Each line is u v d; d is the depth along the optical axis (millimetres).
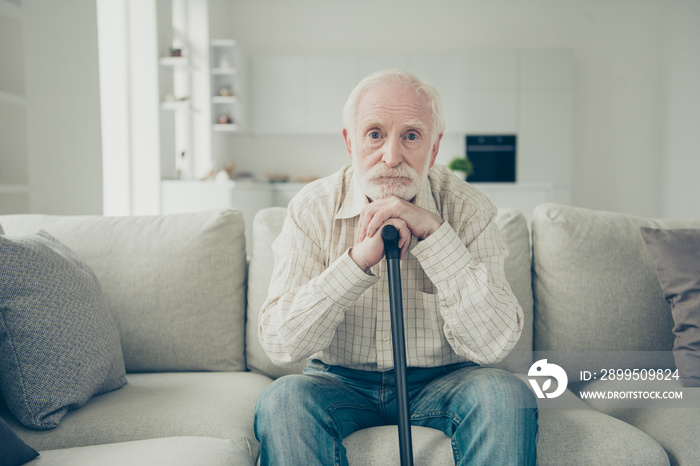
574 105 6227
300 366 1475
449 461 988
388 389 1165
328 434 974
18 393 1086
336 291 1047
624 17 6148
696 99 5348
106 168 4125
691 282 1336
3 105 2369
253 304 1522
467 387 1024
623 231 1506
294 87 6008
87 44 2824
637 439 1051
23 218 1599
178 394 1273
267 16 6309
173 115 4566
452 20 6246
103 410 1167
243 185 4613
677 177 5703
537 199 5285
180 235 1531
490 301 1052
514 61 5793
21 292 1106
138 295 1479
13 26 2344
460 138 6188
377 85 1096
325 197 1232
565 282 1462
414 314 1173
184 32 5305
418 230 1062
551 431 1068
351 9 6289
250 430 1161
